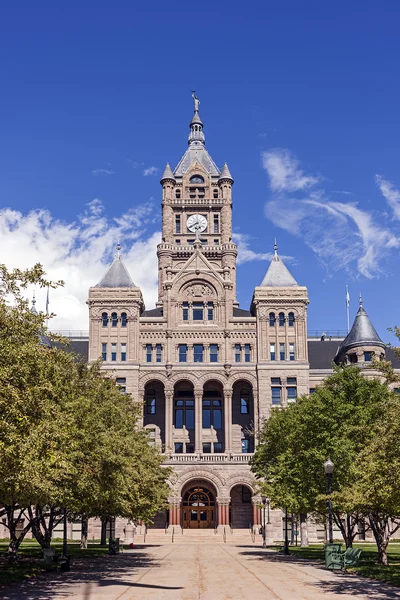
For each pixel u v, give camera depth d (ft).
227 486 333.01
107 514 186.39
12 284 108.78
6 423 92.89
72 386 153.28
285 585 114.73
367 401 184.55
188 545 278.67
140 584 115.24
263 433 241.55
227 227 447.01
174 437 362.12
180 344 358.64
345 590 107.65
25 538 313.32
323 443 170.91
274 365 351.46
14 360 99.14
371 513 161.99
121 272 364.99
